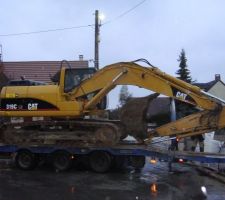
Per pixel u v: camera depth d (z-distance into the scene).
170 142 17.88
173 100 17.70
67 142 17.09
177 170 16.89
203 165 17.52
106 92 16.89
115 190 12.92
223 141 20.39
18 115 17.44
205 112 15.92
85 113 17.03
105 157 16.22
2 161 19.67
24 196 12.12
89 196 12.09
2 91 17.70
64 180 14.66
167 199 11.66
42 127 17.66
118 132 16.64
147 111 17.05
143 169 17.20
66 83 17.34
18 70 45.31
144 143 16.81
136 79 16.61
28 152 17.06
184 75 65.75
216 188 13.16
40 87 17.47
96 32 34.66
